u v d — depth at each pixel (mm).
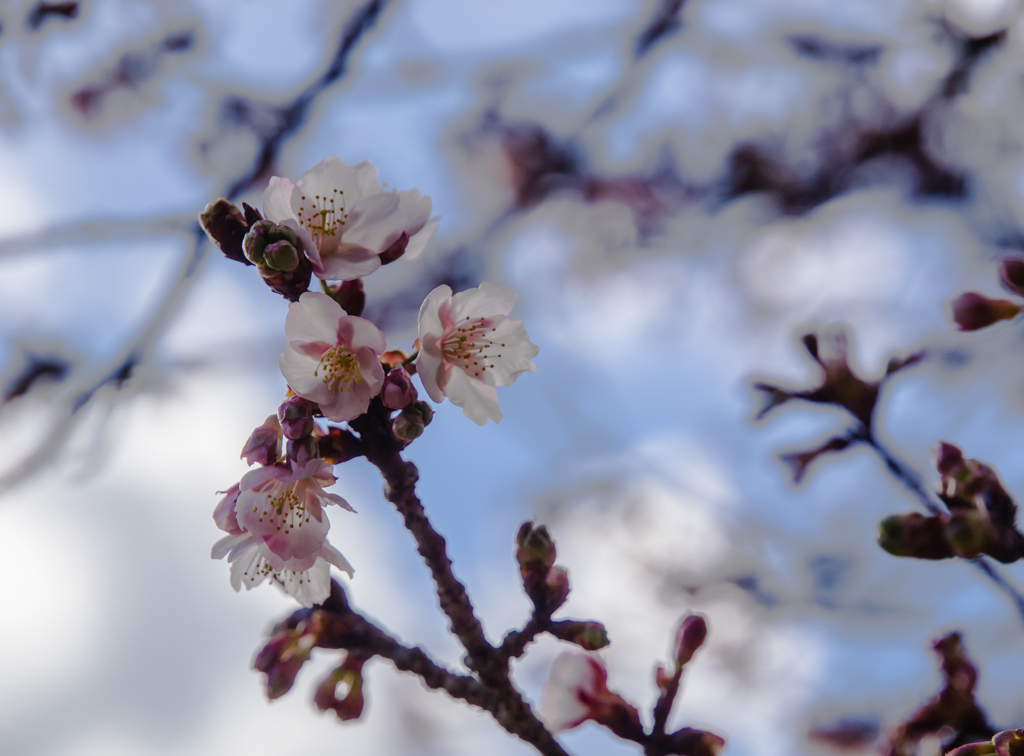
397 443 660
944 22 1452
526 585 663
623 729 685
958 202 1492
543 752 657
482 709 662
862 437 730
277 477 664
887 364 732
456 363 695
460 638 659
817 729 1115
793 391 737
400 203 691
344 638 674
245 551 678
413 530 659
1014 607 688
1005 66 1417
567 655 694
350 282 684
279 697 671
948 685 701
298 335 664
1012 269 695
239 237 674
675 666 683
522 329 699
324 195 688
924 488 724
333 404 657
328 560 669
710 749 681
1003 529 654
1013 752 644
